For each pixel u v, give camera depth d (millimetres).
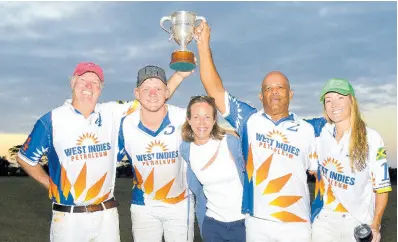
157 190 4441
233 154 3988
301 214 3912
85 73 4008
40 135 4047
